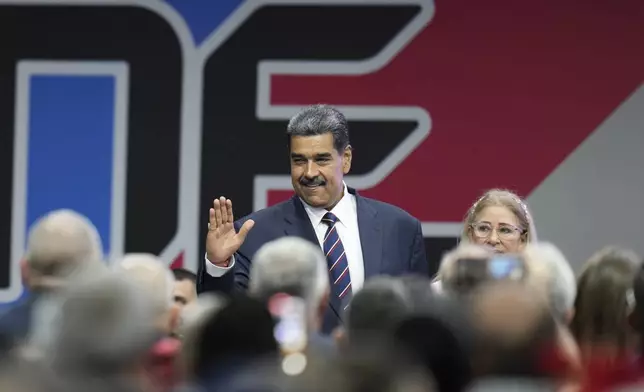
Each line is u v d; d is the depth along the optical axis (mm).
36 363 5930
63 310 5891
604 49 15758
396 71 15844
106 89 16062
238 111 15953
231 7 16016
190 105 16000
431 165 15797
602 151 15750
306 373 5832
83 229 8633
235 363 6184
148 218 15977
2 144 15984
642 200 15719
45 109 16062
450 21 15875
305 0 15953
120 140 16016
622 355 7340
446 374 5926
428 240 15750
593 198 15750
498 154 15789
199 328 6523
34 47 16078
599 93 15750
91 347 5816
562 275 8141
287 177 15898
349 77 15875
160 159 16000
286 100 15914
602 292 7773
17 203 15945
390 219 11703
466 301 7312
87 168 16031
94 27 16094
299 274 7738
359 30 15906
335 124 11508
